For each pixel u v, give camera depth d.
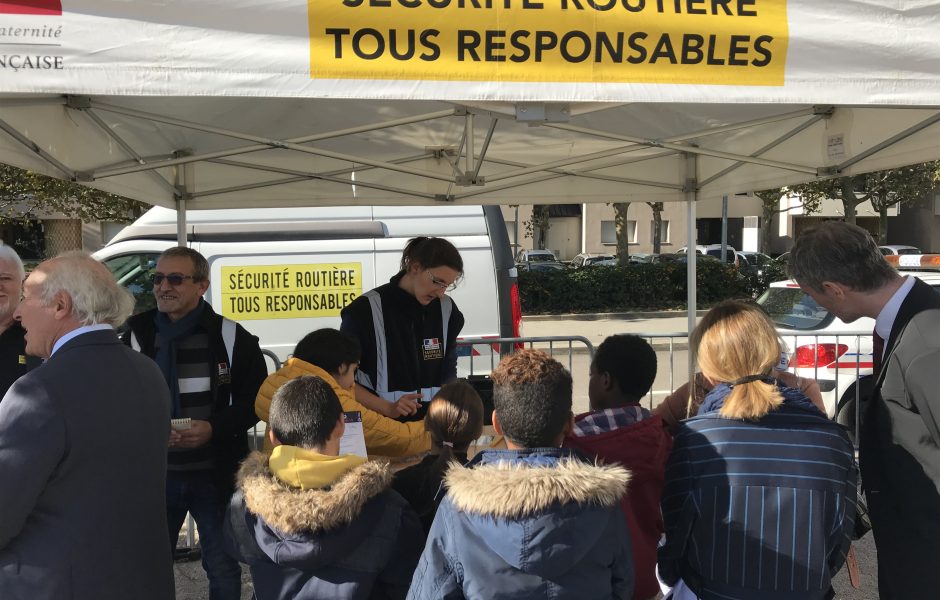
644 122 4.34
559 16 2.23
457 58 2.20
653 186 5.33
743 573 1.93
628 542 1.83
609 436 2.23
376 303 3.41
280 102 3.74
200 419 3.04
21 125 2.83
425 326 3.54
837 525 1.95
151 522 2.09
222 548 3.10
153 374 2.18
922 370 1.99
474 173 3.83
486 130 4.32
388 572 2.03
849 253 2.15
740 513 1.92
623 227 20.45
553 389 1.83
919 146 3.63
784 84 2.33
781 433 1.95
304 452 2.01
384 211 6.91
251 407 3.09
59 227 24.86
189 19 2.09
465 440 2.40
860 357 6.35
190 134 4.16
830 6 2.33
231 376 3.13
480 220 6.89
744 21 2.30
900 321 2.10
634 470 2.23
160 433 2.16
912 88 2.37
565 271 19.30
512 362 1.89
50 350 2.07
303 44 2.14
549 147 4.79
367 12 2.16
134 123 3.81
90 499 1.91
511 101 2.23
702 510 1.96
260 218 6.81
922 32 2.36
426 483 2.34
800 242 2.29
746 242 43.00
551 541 1.63
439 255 3.36
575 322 17.59
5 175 13.79
